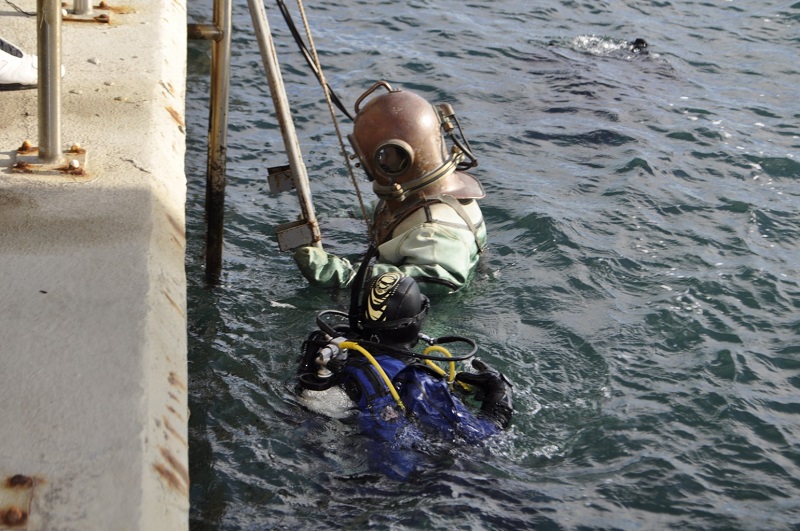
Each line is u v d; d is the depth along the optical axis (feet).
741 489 13.20
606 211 22.47
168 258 12.13
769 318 18.04
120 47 18.79
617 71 32.42
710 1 39.96
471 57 33.12
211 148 18.29
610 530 12.19
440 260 17.90
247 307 17.99
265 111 28.14
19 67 16.92
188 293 18.40
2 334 10.16
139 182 13.66
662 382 15.79
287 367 15.97
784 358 16.66
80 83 16.99
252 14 17.26
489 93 30.25
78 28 19.58
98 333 10.29
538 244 20.70
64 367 9.73
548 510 12.51
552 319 17.71
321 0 37.52
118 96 16.58
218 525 12.15
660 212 22.58
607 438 14.21
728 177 24.71
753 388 15.65
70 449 8.68
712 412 14.96
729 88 31.24
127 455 8.67
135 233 12.28
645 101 29.86
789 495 13.10
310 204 18.49
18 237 11.98
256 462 13.38
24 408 9.13
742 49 34.94
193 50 33.68
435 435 13.51
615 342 16.97
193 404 14.78
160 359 10.14
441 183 18.94
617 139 26.84
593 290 18.85
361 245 20.61
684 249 20.75
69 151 14.30
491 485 12.91
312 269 18.38
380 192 18.85
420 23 35.99
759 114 29.04
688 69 32.94
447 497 12.62
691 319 17.76
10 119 15.76
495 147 26.25
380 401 13.62
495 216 22.21
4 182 13.30
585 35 35.91
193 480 12.98
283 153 25.59
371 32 34.86
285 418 14.42
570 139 26.89
